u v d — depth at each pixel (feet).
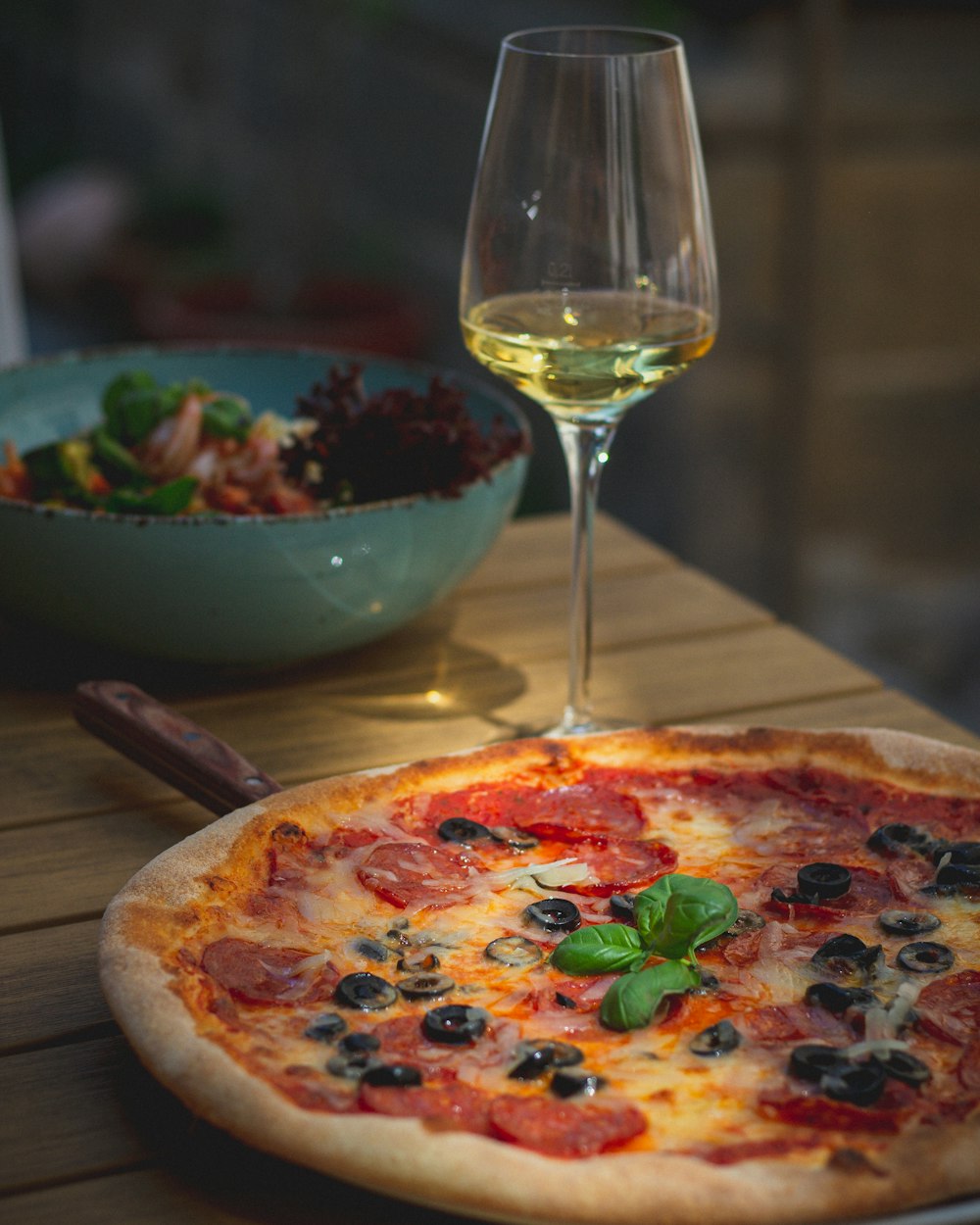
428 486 2.85
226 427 3.13
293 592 2.79
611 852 2.39
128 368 3.36
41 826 2.60
